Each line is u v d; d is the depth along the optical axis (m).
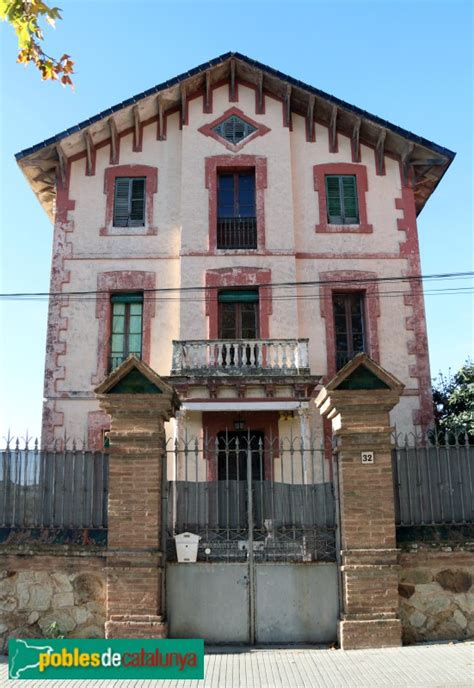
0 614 9.90
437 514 10.41
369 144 20.48
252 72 20.31
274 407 17.00
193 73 19.97
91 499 10.31
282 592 10.09
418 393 18.58
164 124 20.55
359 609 9.75
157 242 19.64
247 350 18.36
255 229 19.73
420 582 10.08
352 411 10.32
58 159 19.83
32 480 10.41
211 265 19.23
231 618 10.02
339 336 19.23
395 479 10.52
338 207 20.09
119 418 10.30
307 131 20.52
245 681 8.12
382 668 8.49
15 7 7.00
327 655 9.25
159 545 9.99
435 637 9.94
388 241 19.72
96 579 9.95
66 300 19.09
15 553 10.03
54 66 7.61
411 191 20.06
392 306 19.19
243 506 10.62
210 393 17.19
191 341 17.62
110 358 18.94
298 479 17.16
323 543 10.38
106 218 19.77
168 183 20.11
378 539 9.96
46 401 18.39
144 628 9.61
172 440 17.55
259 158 20.08
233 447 17.64
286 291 19.06
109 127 20.06
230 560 10.45
